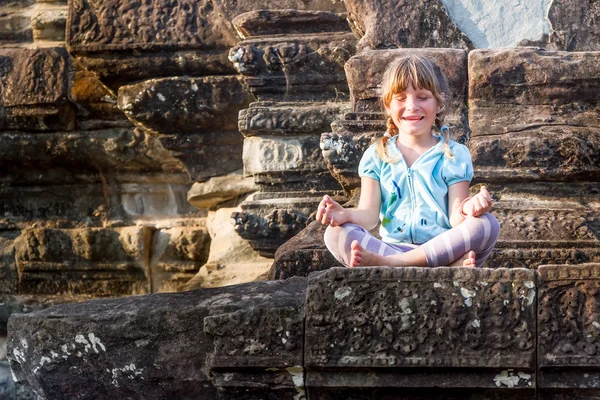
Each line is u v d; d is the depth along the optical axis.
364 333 3.96
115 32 7.85
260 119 6.81
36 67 8.47
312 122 6.75
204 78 7.68
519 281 3.92
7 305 8.59
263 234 6.76
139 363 4.33
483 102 5.69
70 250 8.52
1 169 8.83
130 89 7.79
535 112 5.63
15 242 8.69
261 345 4.06
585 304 3.90
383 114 5.86
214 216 8.20
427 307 3.93
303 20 6.96
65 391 4.41
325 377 4.03
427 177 4.50
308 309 4.00
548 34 6.13
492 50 5.70
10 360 4.52
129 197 8.77
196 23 7.73
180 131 7.91
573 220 5.32
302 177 6.88
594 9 6.17
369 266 4.14
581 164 5.47
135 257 8.43
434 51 5.80
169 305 4.36
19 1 8.80
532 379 3.91
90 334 4.36
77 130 8.56
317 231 5.66
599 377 3.90
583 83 5.58
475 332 3.91
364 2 6.24
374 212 4.54
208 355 4.27
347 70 5.91
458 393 3.99
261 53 6.88
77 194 8.84
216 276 7.72
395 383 3.98
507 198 5.56
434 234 4.46
